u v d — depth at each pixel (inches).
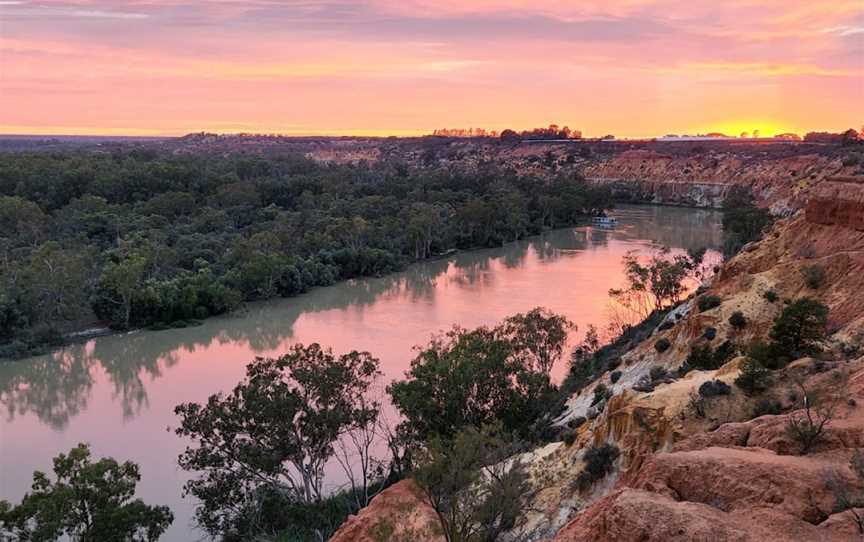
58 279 3299.7
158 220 5246.1
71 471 1334.9
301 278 4215.1
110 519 1278.3
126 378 2699.3
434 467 1026.7
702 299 2064.5
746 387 1231.5
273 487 1664.6
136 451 2020.2
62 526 1270.9
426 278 4648.1
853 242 2075.5
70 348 3117.6
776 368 1443.2
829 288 1879.9
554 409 2037.4
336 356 2810.0
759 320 1828.2
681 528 684.7
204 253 4421.8
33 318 3270.2
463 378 1769.2
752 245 2591.0
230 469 1644.9
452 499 1027.9
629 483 879.7
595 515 818.2
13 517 1218.6
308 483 1704.0
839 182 2281.0
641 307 3523.6
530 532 1148.5
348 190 7214.6
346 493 1743.4
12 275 3469.5
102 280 3494.1
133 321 3479.3
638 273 3292.3
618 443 1256.8
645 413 1242.6
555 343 2397.9
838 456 836.6
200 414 1646.2
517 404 1879.9
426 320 3462.1
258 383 1672.0
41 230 4773.6
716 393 1213.1
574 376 2437.3
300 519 1590.8
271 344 3122.5
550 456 1397.6
